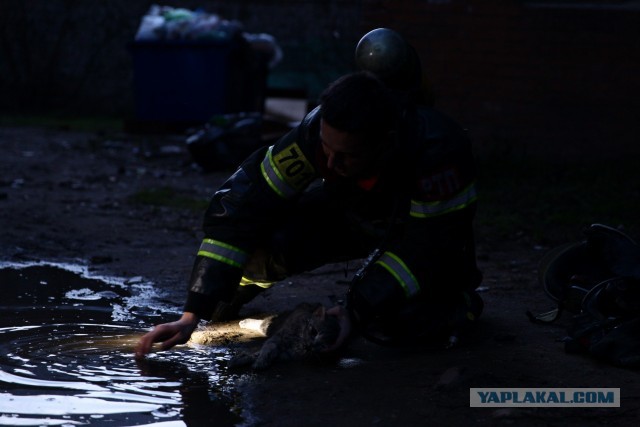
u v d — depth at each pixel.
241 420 3.24
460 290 4.12
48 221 7.71
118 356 4.04
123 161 12.89
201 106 16.81
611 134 11.52
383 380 3.68
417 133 3.57
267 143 12.08
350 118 3.15
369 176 3.55
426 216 3.64
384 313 3.79
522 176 10.64
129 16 22.81
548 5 11.50
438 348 4.16
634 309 3.97
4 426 3.11
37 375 3.72
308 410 3.34
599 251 4.43
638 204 8.87
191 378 3.73
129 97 23.08
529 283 5.78
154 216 8.30
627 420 3.22
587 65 11.47
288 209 3.93
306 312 4.16
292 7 22.06
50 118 21.39
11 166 11.62
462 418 3.24
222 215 3.84
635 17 11.31
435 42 11.66
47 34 22.91
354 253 4.43
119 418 3.23
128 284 5.63
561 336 4.36
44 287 5.46
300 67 22.19
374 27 11.70
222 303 4.68
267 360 3.88
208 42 16.58
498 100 11.65
